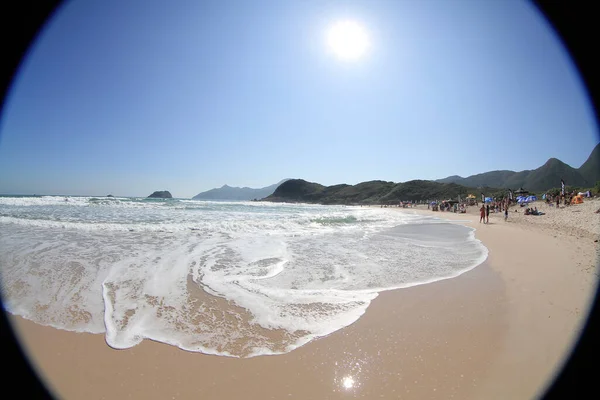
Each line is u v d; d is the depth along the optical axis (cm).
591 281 626
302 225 1714
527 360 344
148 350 366
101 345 375
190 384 304
